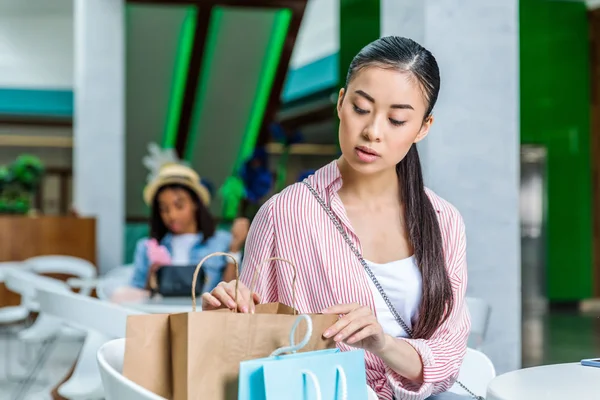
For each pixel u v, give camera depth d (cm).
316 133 1830
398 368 173
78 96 1035
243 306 155
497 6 375
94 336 410
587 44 1227
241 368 126
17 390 580
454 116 371
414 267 188
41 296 344
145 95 1523
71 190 1780
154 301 382
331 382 135
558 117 1222
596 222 1227
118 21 1011
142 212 1731
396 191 192
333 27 1531
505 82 377
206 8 1216
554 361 690
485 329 308
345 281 183
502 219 378
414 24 373
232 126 1636
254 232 191
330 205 187
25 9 1588
